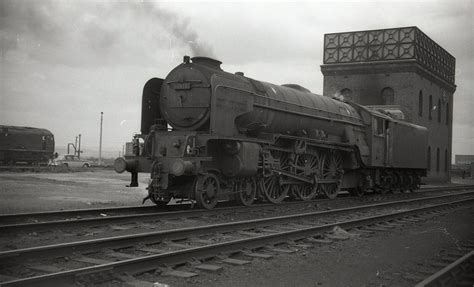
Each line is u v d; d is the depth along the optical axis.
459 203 15.57
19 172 31.06
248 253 6.62
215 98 11.10
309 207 13.48
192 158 10.70
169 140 11.34
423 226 10.42
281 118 13.75
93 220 8.38
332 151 16.39
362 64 33.25
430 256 7.11
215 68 12.32
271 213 11.59
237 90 11.91
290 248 7.31
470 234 9.36
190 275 5.39
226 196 11.95
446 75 38.16
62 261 5.79
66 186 18.84
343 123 17.00
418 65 31.92
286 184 14.18
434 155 36.06
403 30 32.41
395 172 20.78
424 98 33.91
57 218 9.34
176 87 11.86
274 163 13.27
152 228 8.59
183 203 13.14
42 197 13.99
